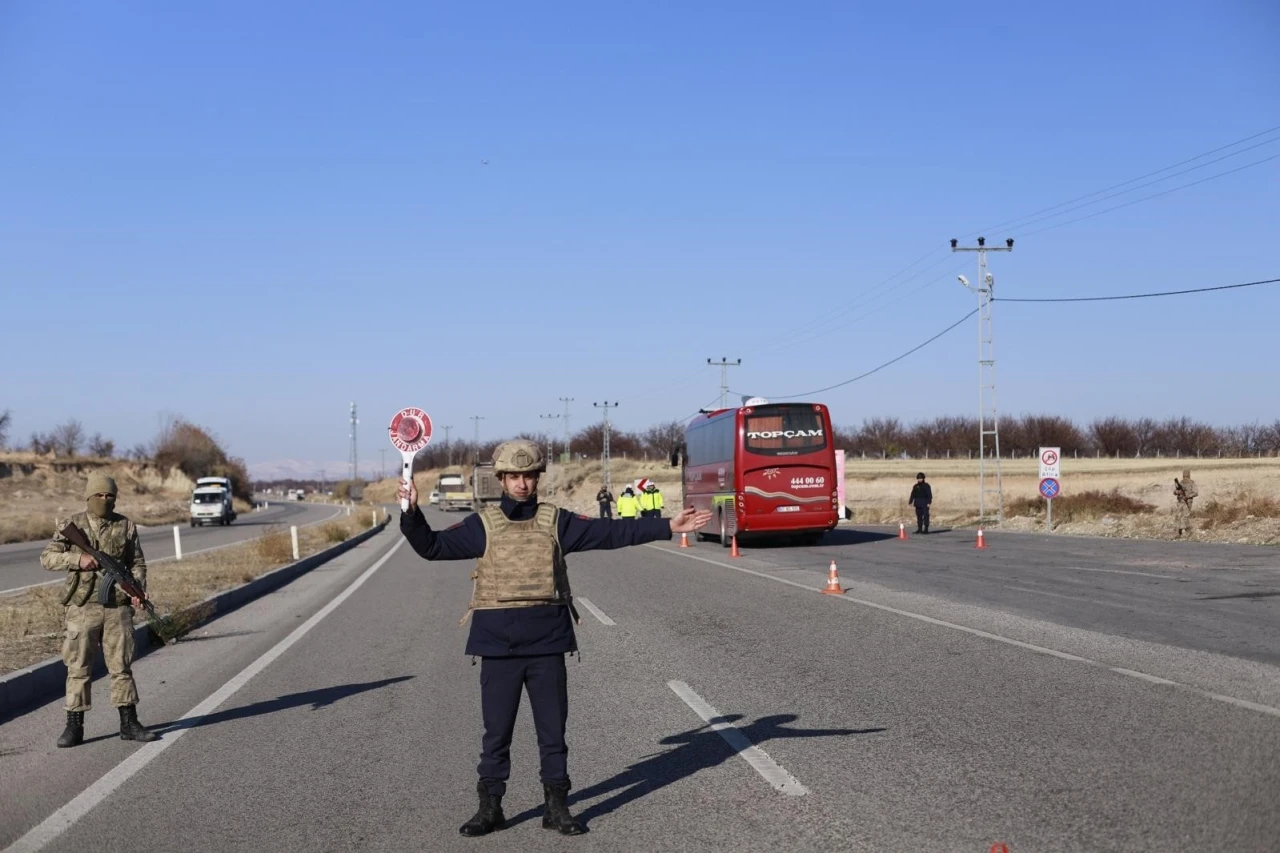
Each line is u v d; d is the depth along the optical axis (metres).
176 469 104.94
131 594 8.45
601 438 156.75
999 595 16.30
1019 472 79.44
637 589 19.17
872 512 51.91
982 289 41.66
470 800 6.61
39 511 70.38
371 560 30.91
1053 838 5.45
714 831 5.82
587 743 7.96
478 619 5.90
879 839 5.56
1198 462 83.50
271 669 11.70
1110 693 8.87
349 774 7.27
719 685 9.95
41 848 5.83
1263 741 7.20
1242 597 15.21
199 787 7.02
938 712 8.45
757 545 31.98
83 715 8.38
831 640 12.40
